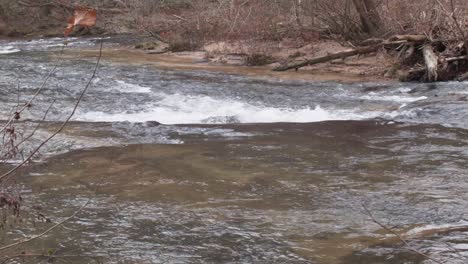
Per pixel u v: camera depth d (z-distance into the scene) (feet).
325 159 24.58
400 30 59.62
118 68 58.65
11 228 16.49
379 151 25.84
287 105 38.81
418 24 54.80
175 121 33.71
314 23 73.10
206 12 78.18
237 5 76.33
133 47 81.87
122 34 100.53
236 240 16.08
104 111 36.35
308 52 65.72
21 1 105.91
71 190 20.36
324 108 37.63
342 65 58.65
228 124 32.17
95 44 86.84
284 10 73.72
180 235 16.42
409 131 29.68
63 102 38.78
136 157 24.75
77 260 14.60
